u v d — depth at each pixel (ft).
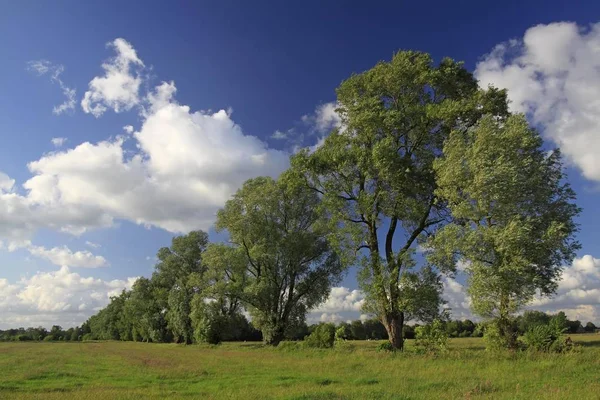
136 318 303.48
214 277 176.65
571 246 85.05
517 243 80.38
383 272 100.58
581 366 61.31
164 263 254.88
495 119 90.89
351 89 111.96
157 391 54.24
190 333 236.02
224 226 168.86
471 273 86.43
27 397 49.80
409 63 103.91
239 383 60.44
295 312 168.45
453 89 108.68
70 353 147.54
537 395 41.39
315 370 74.43
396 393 45.75
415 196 105.70
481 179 81.61
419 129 106.52
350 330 293.02
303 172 117.39
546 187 85.61
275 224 163.22
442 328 94.43
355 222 110.73
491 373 59.62
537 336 81.00
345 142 113.39
